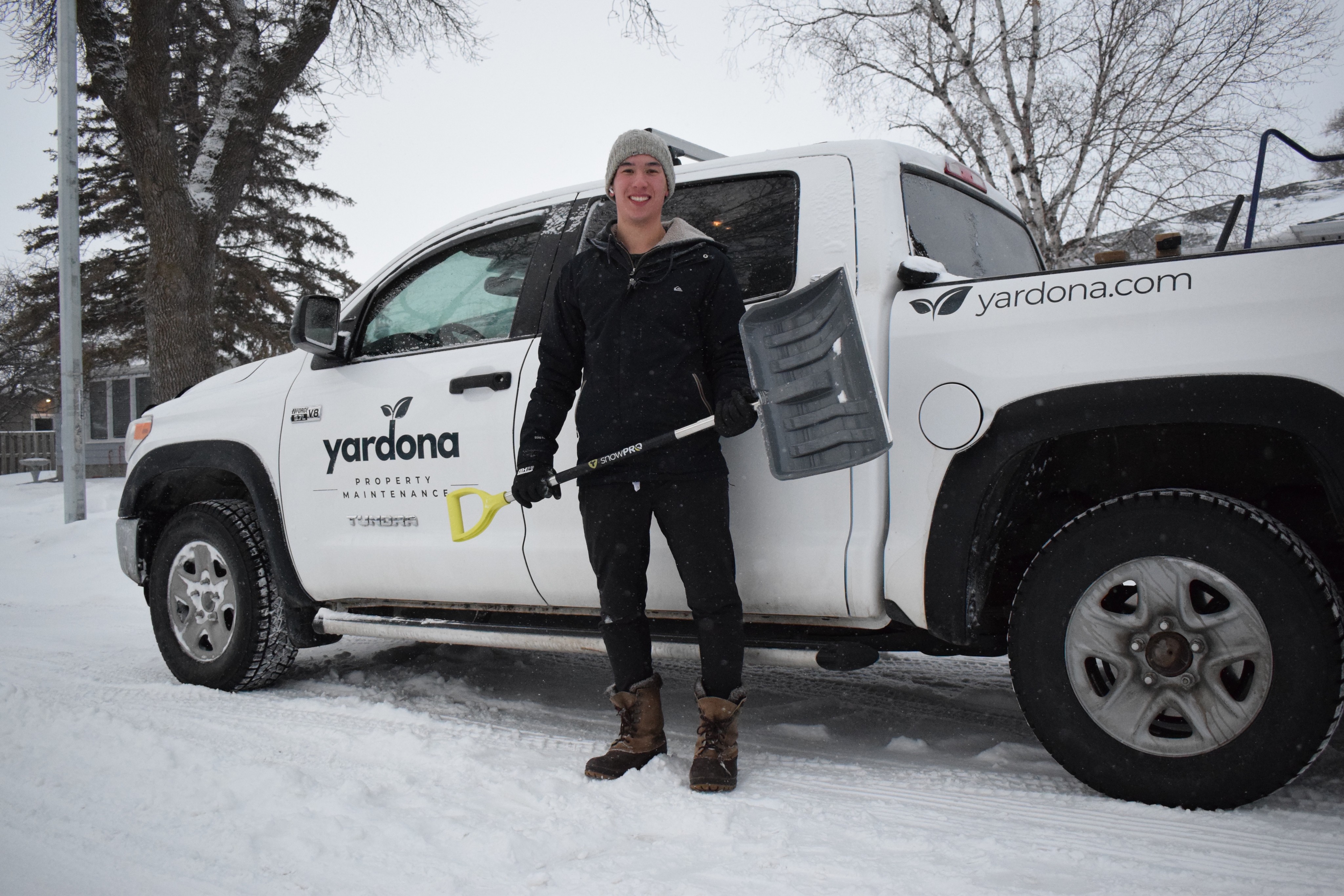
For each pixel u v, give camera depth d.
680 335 2.55
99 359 23.50
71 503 11.07
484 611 3.36
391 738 2.96
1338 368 1.97
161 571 4.05
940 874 1.89
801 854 2.02
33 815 2.42
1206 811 2.14
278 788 2.52
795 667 2.63
